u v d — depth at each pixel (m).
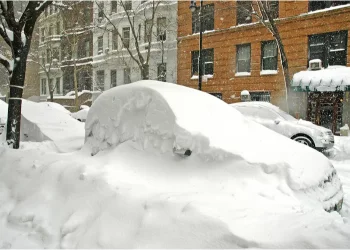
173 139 3.85
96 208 3.25
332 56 17.53
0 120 10.04
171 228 2.66
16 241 3.22
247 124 4.64
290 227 2.45
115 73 29.58
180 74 24.52
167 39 24.88
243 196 3.06
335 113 16.86
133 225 2.87
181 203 2.85
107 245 2.78
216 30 22.25
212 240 2.45
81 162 4.23
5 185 4.48
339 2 17.34
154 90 4.23
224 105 4.87
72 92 33.28
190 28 23.78
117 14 28.03
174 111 3.92
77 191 3.58
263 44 20.45
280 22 19.25
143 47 26.11
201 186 3.34
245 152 3.61
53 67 35.09
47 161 4.58
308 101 17.89
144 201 3.02
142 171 3.82
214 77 22.72
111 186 3.38
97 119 4.91
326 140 9.80
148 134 4.12
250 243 2.29
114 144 4.51
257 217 2.63
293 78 17.36
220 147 3.59
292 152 4.05
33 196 3.87
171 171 3.68
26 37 7.05
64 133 7.89
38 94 40.88
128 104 4.47
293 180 3.32
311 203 3.22
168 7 24.67
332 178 4.12
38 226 3.39
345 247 2.15
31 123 8.19
